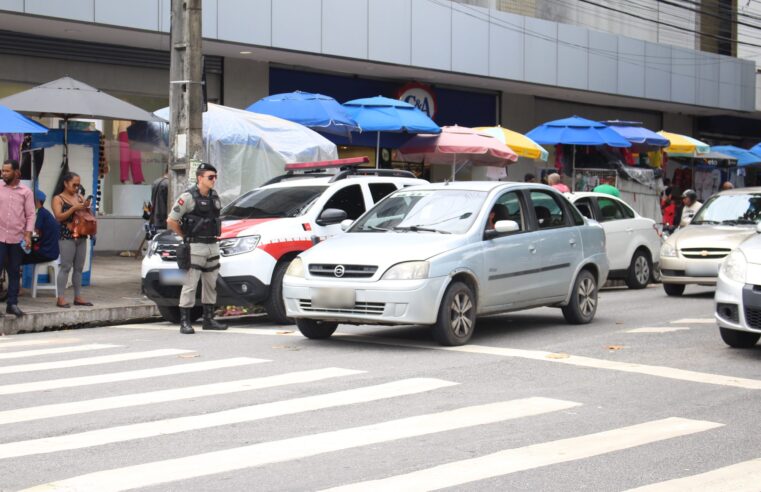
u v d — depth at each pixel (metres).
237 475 5.61
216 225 11.71
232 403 7.51
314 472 5.68
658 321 12.70
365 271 9.92
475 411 7.29
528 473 5.71
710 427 6.90
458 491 5.35
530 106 30.73
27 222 12.13
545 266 11.48
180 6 14.19
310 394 7.85
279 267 12.20
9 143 17.69
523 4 28.94
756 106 37.56
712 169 34.28
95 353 10.09
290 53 22.17
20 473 5.64
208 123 17.03
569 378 8.62
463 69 25.50
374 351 10.02
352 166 14.20
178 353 9.99
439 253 10.02
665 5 34.59
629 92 30.73
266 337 11.23
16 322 12.05
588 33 29.14
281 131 17.91
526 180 21.52
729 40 34.97
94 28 19.06
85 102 14.52
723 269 10.16
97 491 5.30
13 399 7.69
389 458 5.99
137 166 21.58
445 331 10.12
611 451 6.22
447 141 20.86
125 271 18.19
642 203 25.39
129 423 6.87
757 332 9.72
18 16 17.91
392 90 26.70
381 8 23.44
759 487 5.49
